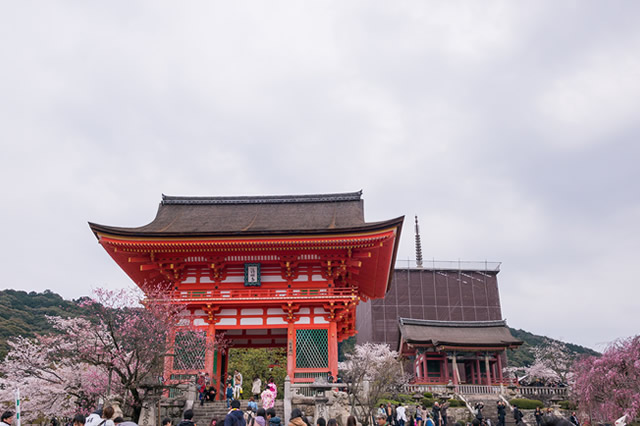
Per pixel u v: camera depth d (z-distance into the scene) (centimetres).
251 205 4859
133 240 3700
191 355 3622
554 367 8719
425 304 11288
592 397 3356
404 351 8869
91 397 3372
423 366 8125
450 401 5794
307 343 3738
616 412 3138
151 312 3128
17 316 8206
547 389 6353
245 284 3891
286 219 4478
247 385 6319
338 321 4009
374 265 4272
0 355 5941
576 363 3712
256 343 4353
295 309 3781
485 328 8856
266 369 6569
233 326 3794
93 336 3025
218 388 3825
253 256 3922
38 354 3766
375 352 8931
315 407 2956
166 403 3095
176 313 3528
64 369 3534
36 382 3600
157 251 3828
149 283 4291
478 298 11481
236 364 6469
